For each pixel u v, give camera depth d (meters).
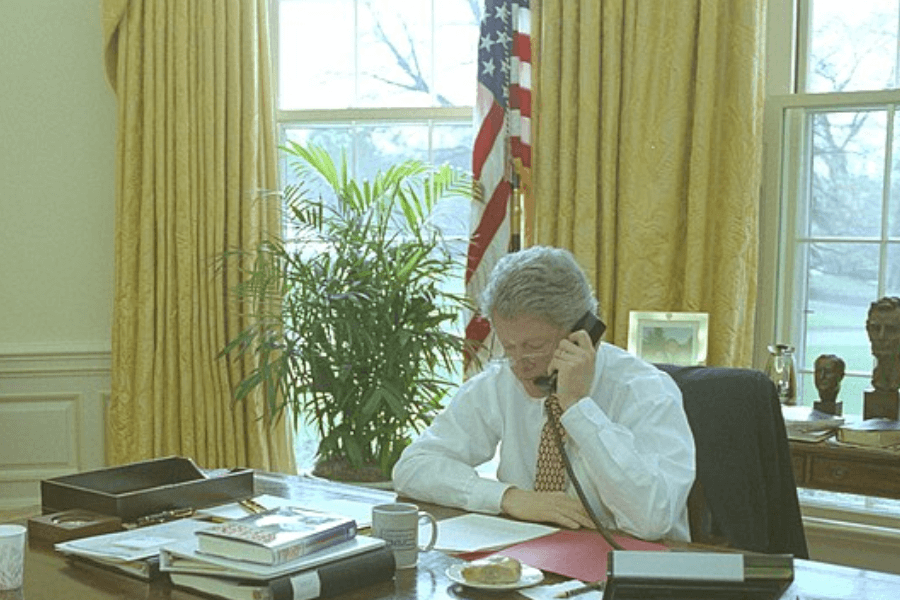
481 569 1.48
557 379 1.86
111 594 1.45
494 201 3.60
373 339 3.22
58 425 4.21
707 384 2.11
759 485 2.04
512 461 2.07
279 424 3.96
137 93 3.90
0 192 4.17
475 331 3.60
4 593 1.45
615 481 1.76
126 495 1.80
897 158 3.29
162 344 3.94
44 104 4.16
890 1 3.40
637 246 3.37
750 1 3.24
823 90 3.51
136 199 3.94
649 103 3.35
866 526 3.24
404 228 3.63
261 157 3.91
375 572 1.49
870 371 3.39
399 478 2.04
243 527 1.51
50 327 4.22
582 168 3.42
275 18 4.17
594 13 3.37
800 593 1.41
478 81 3.61
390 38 4.12
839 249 3.41
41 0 4.13
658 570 1.35
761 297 3.49
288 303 3.46
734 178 3.29
